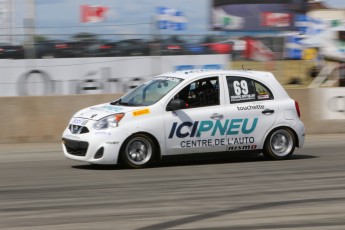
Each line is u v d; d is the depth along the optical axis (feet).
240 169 90.12
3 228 55.01
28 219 58.49
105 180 80.69
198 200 67.62
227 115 94.38
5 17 129.80
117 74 137.49
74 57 134.82
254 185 76.95
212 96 94.43
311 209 63.05
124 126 88.69
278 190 73.61
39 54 132.46
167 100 91.66
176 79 95.04
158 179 81.30
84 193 71.72
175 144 91.50
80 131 89.92
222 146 94.43
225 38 145.69
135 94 96.78
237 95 96.02
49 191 73.20
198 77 94.53
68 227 55.36
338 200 67.72
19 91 131.54
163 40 140.05
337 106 149.59
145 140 90.38
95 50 136.15
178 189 74.08
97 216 59.77
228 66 146.41
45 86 133.18
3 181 80.89
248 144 96.27
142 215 60.23
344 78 161.48
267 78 99.35
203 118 92.84
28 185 77.56
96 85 136.36
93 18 135.95
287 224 56.65
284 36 154.40
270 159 99.55
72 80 134.92
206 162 98.27
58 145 125.49
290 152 99.96
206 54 143.74
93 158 88.12
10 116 128.67
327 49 172.55
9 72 130.72
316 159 101.40
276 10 179.93
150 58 139.44
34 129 130.31
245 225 56.29
